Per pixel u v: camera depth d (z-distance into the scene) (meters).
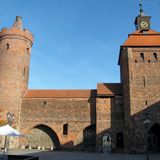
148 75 43.28
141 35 47.91
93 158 28.16
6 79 47.44
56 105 46.72
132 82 42.88
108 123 43.62
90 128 45.50
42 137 46.19
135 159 27.30
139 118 40.78
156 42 45.88
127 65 44.22
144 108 41.34
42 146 45.62
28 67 51.56
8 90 46.81
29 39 52.06
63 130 45.50
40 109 46.75
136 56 44.66
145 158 28.88
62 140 44.69
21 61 49.44
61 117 46.00
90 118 45.38
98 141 42.69
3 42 49.81
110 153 38.84
